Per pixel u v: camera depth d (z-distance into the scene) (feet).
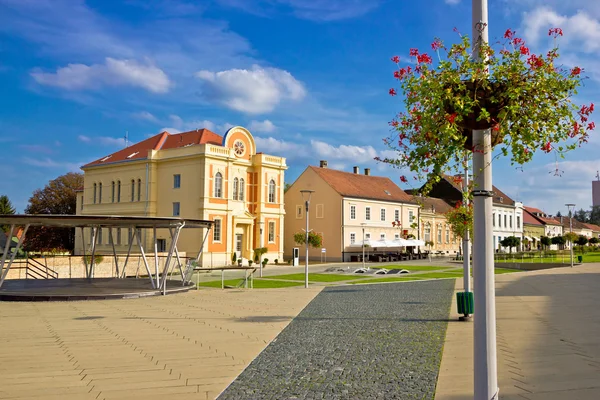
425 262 179.52
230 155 155.84
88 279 92.12
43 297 64.28
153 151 160.35
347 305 57.26
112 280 89.81
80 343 35.86
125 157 173.17
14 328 42.42
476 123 15.38
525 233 310.04
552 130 15.85
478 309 14.70
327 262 182.70
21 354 32.32
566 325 41.47
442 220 240.73
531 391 23.16
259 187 167.53
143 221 68.44
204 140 160.25
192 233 148.56
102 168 176.45
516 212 295.07
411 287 80.64
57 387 24.97
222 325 43.57
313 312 51.65
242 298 65.67
